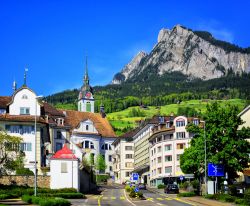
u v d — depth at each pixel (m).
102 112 188.25
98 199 67.94
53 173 79.25
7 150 78.19
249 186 82.81
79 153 131.12
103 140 177.00
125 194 83.69
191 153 76.06
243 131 75.06
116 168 176.88
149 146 149.25
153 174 142.25
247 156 74.12
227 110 74.88
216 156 72.44
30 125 93.25
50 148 123.50
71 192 73.56
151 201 64.25
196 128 77.00
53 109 138.62
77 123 172.50
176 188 89.69
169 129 132.62
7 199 61.69
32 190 68.56
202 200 65.38
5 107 98.62
